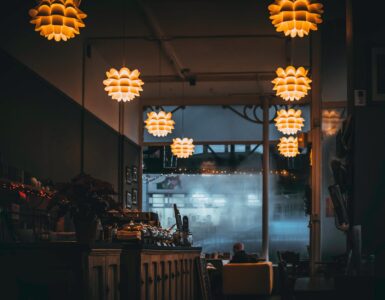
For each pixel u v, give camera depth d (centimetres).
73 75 1280
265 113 1861
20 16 983
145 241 783
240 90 1823
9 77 921
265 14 1246
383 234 623
